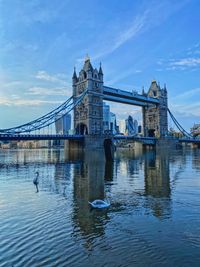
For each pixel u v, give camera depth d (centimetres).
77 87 16250
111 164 7531
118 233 1822
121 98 19125
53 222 2084
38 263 1412
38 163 8262
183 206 2533
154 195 3075
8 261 1436
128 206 2556
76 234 1819
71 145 14888
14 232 1872
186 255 1488
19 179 4612
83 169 6188
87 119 15200
